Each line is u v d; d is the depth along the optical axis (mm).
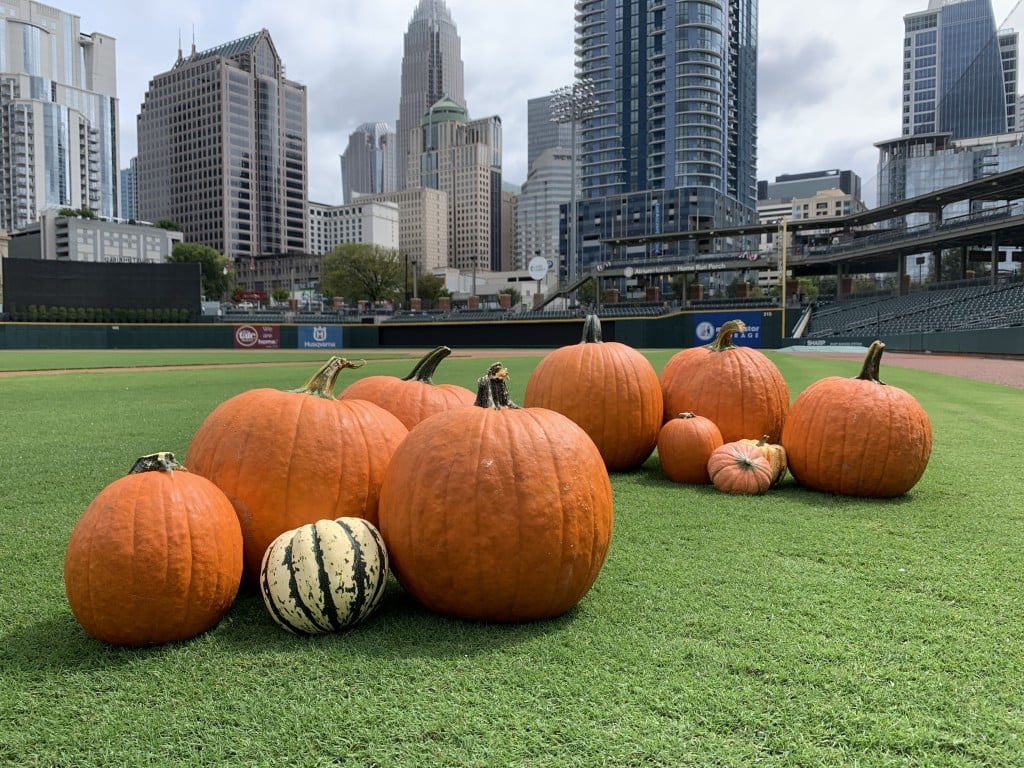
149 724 2352
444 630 3088
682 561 3953
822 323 50531
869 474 5359
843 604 3314
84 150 175125
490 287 119812
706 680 2598
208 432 3576
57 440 8281
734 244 102062
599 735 2258
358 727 2316
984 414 10508
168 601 2842
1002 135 83188
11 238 121250
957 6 129750
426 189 168875
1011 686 2562
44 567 3936
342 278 84688
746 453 5715
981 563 3885
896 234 54719
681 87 120812
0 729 2336
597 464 3312
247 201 162375
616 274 63906
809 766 2111
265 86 164125
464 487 3045
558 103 58625
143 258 119625
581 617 3203
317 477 3428
